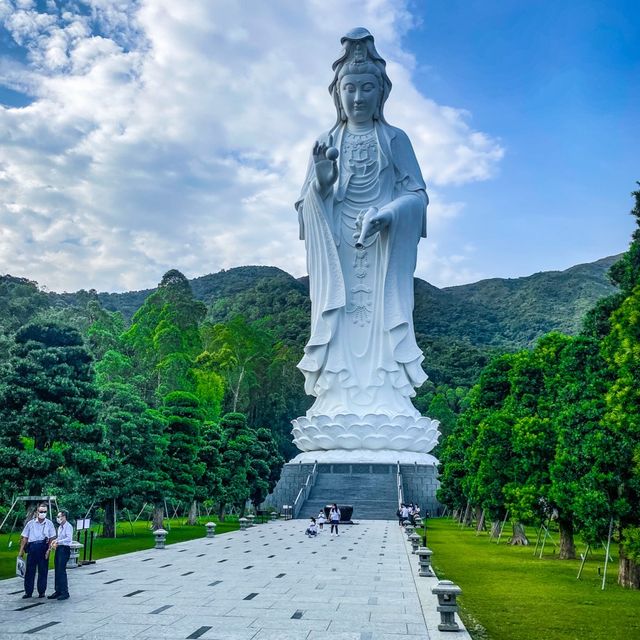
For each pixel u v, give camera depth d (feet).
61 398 104.99
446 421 348.79
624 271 126.21
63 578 57.62
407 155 238.89
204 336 357.41
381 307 229.66
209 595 60.18
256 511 199.21
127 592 61.46
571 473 81.35
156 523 142.41
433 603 57.77
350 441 217.97
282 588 64.69
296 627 47.75
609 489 73.31
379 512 187.11
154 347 288.51
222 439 173.06
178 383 264.31
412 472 209.87
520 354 122.42
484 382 144.56
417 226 230.27
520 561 96.68
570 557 101.30
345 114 244.83
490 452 115.34
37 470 101.55
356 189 235.20
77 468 109.19
